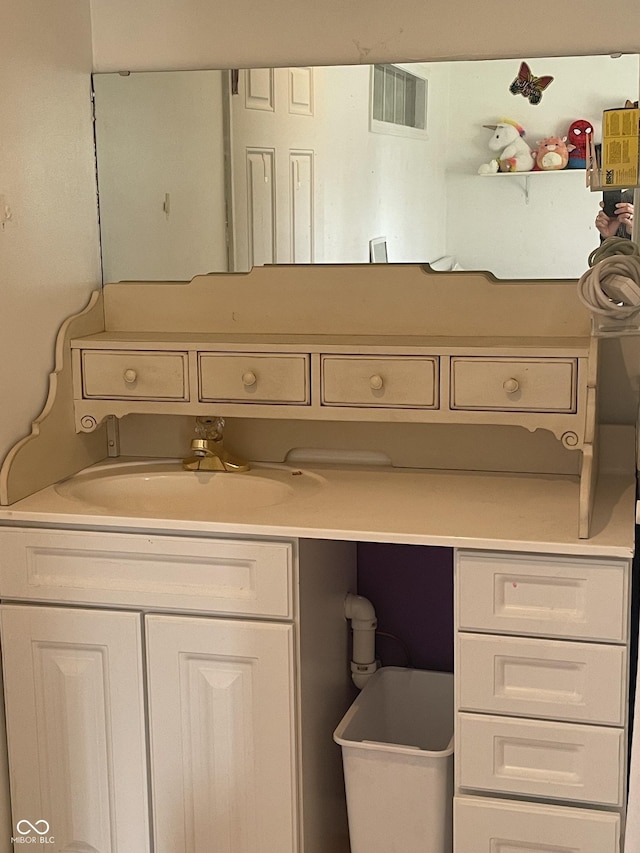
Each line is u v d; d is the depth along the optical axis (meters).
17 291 2.11
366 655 2.38
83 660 2.05
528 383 2.06
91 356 2.26
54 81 2.21
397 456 2.33
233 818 2.04
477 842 1.91
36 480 2.16
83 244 2.35
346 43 2.22
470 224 2.21
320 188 2.28
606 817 1.84
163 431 2.43
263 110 2.28
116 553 2.01
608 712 1.82
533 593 1.84
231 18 2.27
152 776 2.07
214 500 2.31
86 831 2.11
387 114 2.22
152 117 2.34
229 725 2.01
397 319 2.28
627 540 1.81
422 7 2.18
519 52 2.15
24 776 2.12
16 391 2.12
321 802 2.16
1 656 2.10
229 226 2.33
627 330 1.93
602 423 2.25
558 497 2.08
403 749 1.99
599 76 2.11
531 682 1.86
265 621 1.97
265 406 2.19
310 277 2.31
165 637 2.00
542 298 2.20
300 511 2.01
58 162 2.23
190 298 2.37
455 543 1.84
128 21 2.32
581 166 2.14
